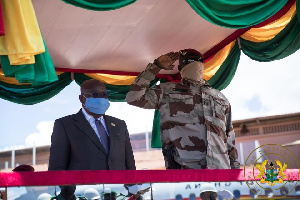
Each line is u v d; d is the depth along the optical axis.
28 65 3.39
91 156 3.74
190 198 3.03
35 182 2.75
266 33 5.44
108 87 6.72
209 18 4.21
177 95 4.06
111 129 3.90
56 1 4.70
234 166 4.12
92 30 5.38
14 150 28.17
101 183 2.88
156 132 6.62
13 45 3.29
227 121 4.20
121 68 6.59
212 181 3.10
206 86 4.20
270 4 4.55
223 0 4.23
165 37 5.69
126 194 2.92
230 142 4.16
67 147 3.73
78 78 6.57
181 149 3.91
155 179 2.99
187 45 5.95
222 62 6.09
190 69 4.18
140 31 5.50
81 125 3.81
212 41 5.89
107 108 3.87
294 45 5.16
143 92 4.06
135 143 27.23
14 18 3.32
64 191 2.81
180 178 3.04
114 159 3.80
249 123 24.81
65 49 5.85
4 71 3.39
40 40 3.37
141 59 6.30
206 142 3.93
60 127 3.77
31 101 6.52
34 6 4.74
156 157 26.66
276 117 23.94
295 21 5.00
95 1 3.83
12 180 2.71
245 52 5.77
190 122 3.98
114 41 5.70
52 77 3.48
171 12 5.11
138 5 4.90
